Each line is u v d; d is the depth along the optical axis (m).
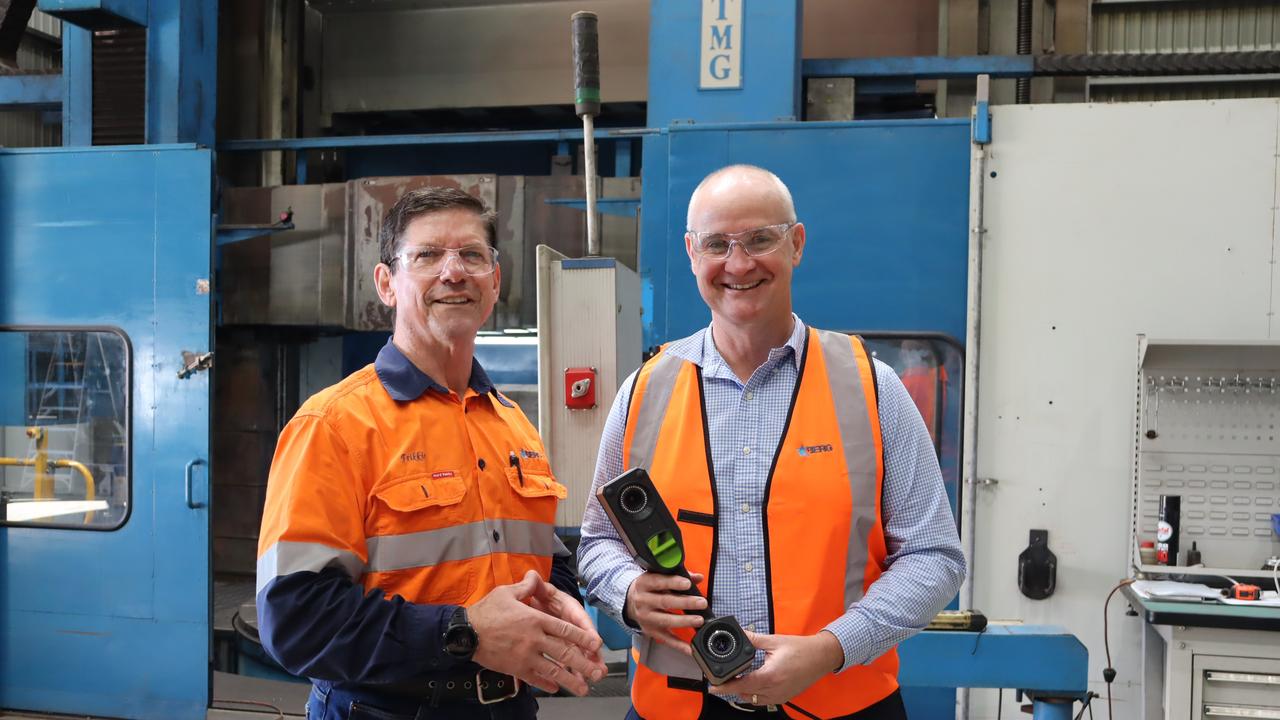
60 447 3.81
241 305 4.62
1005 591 3.07
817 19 5.04
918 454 1.58
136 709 3.70
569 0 5.20
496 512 1.50
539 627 1.28
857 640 1.42
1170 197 2.98
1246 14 4.72
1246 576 2.86
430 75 5.34
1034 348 3.06
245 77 5.17
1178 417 2.96
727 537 1.55
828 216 3.23
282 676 4.27
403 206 1.49
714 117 3.76
